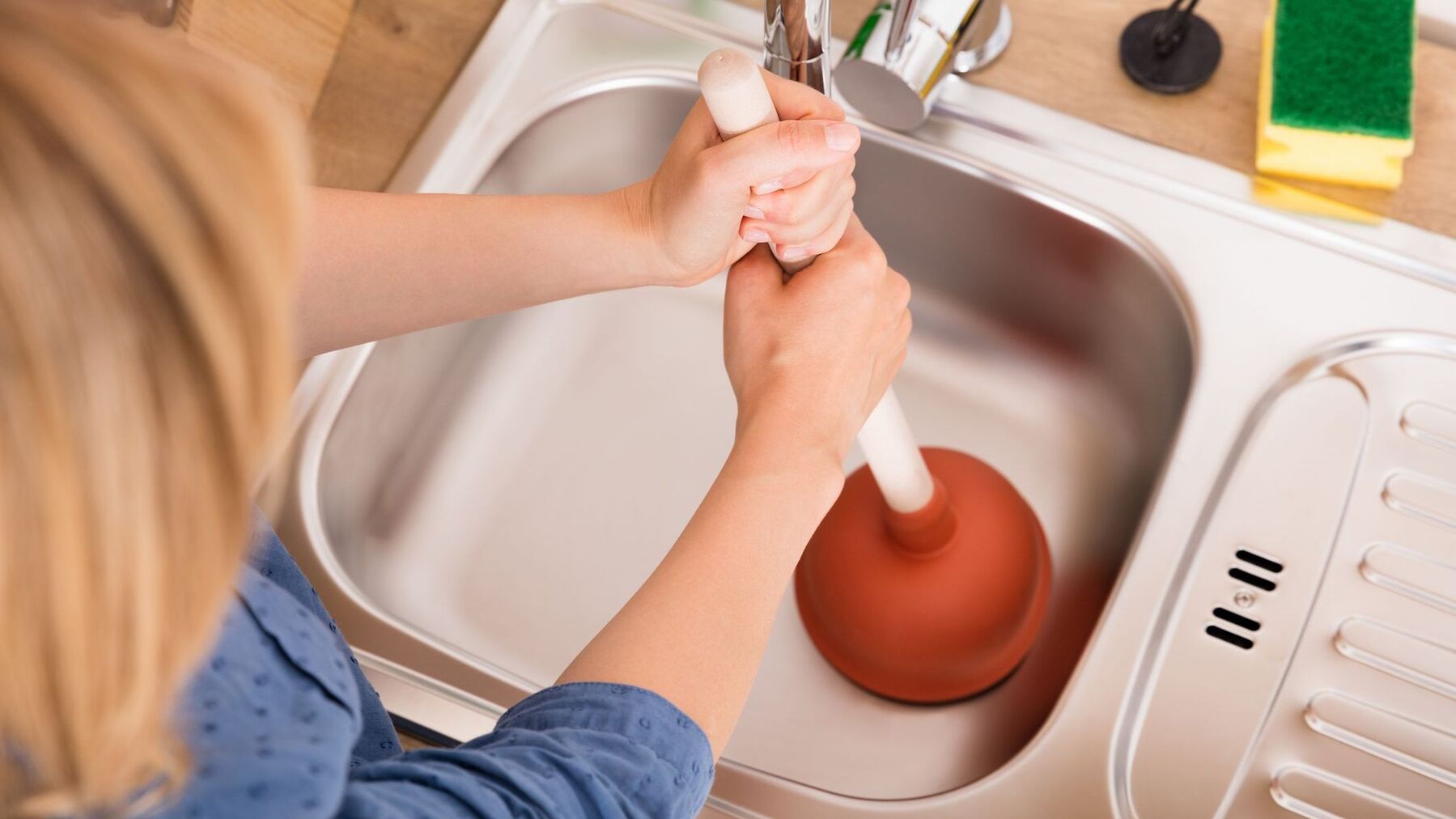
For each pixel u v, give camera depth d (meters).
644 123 0.85
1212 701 0.63
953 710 0.75
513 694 0.66
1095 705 0.63
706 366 0.89
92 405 0.21
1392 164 0.72
